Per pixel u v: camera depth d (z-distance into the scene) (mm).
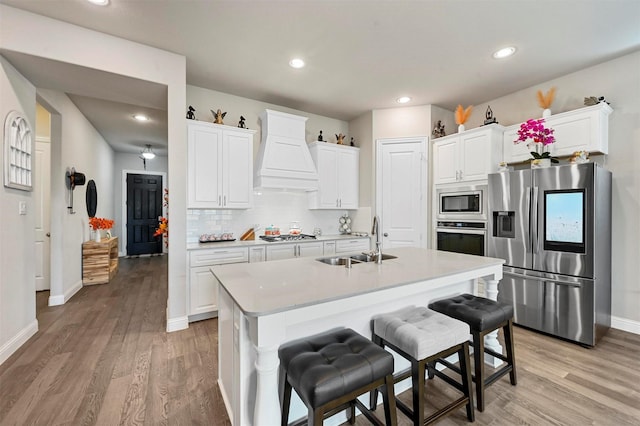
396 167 4281
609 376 2090
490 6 2168
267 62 3020
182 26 2418
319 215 4648
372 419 1386
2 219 2258
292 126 3982
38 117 4203
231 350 1619
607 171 2752
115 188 7242
